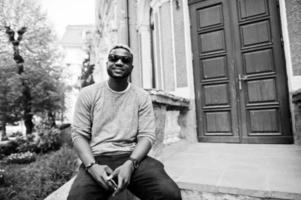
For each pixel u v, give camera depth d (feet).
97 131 4.83
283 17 10.20
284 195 4.92
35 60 31.12
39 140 28.53
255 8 11.20
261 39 11.01
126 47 5.11
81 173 4.36
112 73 4.88
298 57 9.76
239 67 11.50
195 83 12.74
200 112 12.49
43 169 16.47
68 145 27.04
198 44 12.73
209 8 12.45
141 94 5.27
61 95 34.47
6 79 27.99
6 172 15.72
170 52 13.47
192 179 6.21
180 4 13.00
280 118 10.43
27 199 12.66
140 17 19.49
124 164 4.18
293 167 6.84
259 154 8.75
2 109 29.14
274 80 10.64
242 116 11.32
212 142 12.01
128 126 4.87
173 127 10.98
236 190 5.38
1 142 30.45
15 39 30.63
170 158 8.79
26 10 30.81
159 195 4.00
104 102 4.88
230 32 11.80
